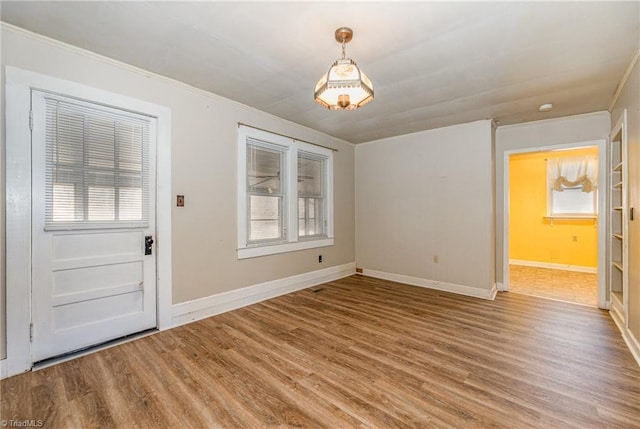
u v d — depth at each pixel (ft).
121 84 8.48
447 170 14.16
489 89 9.93
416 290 14.23
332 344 8.43
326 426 5.24
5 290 6.77
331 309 11.43
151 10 6.19
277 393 6.17
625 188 9.04
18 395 6.08
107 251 8.39
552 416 5.44
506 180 13.89
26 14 6.33
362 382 6.56
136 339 8.67
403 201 15.70
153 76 9.10
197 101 10.21
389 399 5.97
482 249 13.15
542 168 19.95
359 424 5.28
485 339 8.75
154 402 5.87
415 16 6.31
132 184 8.82
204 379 6.66
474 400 5.92
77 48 7.64
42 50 7.19
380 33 6.91
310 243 14.80
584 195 18.71
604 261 11.50
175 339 8.71
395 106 11.48
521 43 7.28
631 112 8.37
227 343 8.47
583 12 6.12
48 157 7.36
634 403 5.79
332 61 8.29
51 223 7.43
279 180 13.48
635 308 7.95
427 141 14.80
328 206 15.94
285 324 9.91
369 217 17.13
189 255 10.07
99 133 8.18
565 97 10.50
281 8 6.10
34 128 7.13
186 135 9.95
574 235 18.89
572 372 6.93
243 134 11.69
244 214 11.78
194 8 6.12
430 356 7.73
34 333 7.18
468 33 6.90
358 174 17.63
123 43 7.46
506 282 13.97
